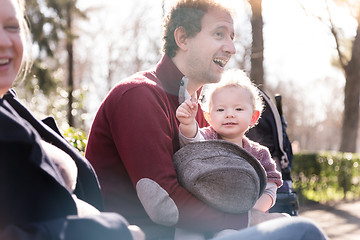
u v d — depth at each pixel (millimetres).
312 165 11797
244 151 1934
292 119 43125
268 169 2287
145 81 2033
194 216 1838
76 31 23547
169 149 1936
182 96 2129
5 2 1259
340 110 48500
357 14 15562
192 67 2193
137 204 1974
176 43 2189
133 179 1896
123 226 1171
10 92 1557
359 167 13133
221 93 2260
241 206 1880
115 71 23844
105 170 2025
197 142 1945
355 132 18516
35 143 1166
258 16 10461
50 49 15320
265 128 3250
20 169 1146
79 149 3129
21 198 1142
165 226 1943
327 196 12062
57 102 12953
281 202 3074
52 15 16234
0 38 1236
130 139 1892
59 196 1200
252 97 2312
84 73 25188
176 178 1882
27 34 1581
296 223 1248
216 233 1903
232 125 2225
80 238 1077
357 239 6586
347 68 17938
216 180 1838
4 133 1112
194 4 2168
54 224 1065
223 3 2207
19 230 1040
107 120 2031
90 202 1621
